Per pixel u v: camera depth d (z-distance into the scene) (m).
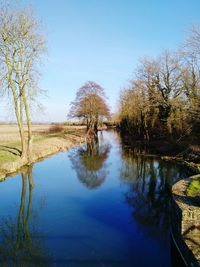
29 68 27.47
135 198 18.75
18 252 11.67
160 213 15.96
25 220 15.07
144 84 42.38
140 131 53.09
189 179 15.77
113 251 11.71
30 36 26.92
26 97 28.23
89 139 62.09
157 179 23.55
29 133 29.39
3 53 25.61
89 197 19.12
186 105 35.44
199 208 10.79
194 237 10.39
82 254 11.48
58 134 62.97
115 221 14.95
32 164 29.91
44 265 10.65
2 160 26.05
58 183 22.88
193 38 30.94
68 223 14.66
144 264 10.77
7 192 20.11
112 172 26.98
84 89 70.94
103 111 72.06
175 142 36.75
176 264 10.79
